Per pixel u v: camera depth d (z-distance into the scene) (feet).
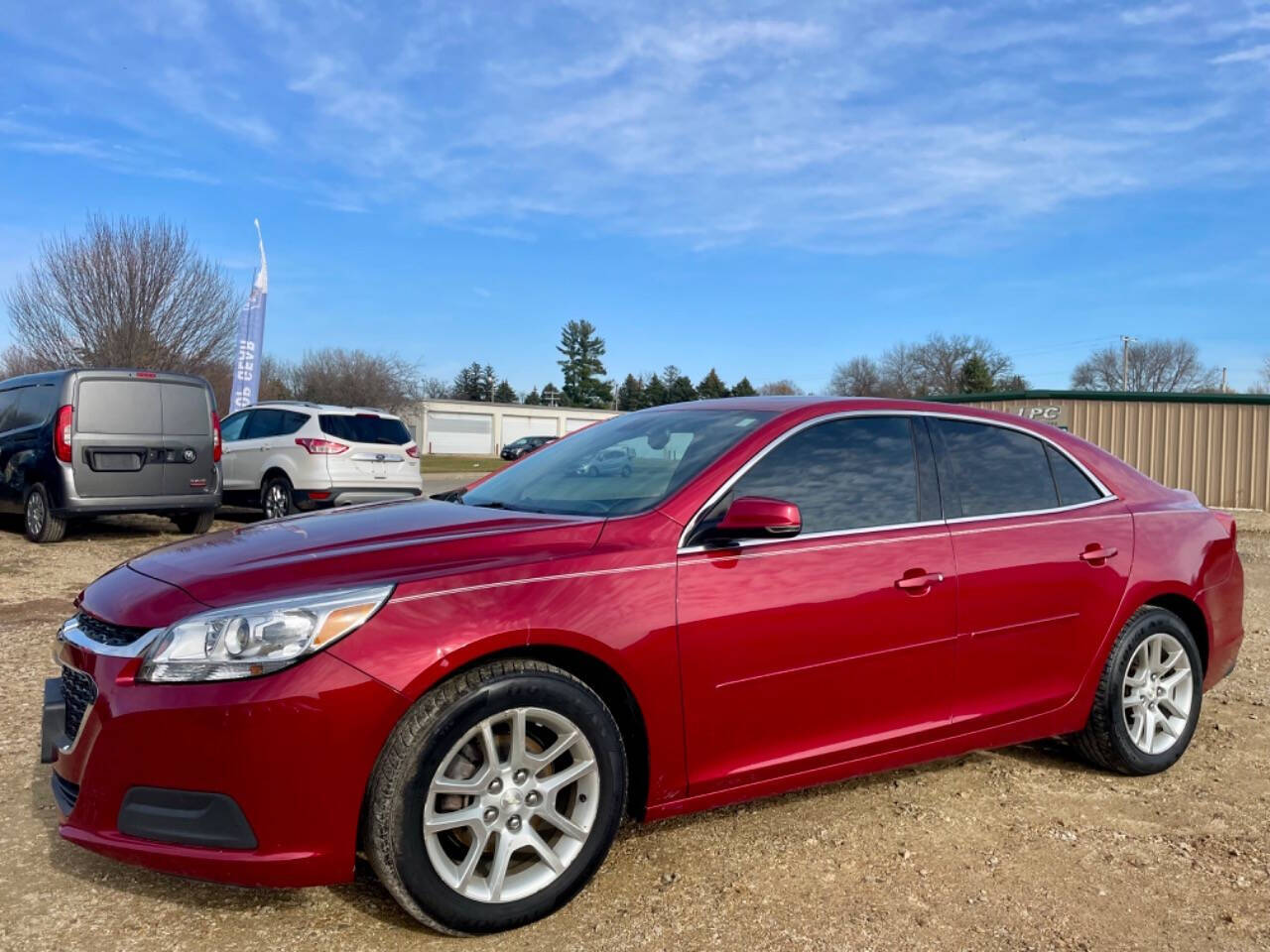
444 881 8.64
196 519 36.99
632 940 8.96
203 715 8.16
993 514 12.46
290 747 8.13
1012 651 12.20
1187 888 10.20
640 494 10.96
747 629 10.20
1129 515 13.62
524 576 9.24
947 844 11.16
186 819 8.23
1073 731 13.09
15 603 23.85
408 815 8.43
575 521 10.30
